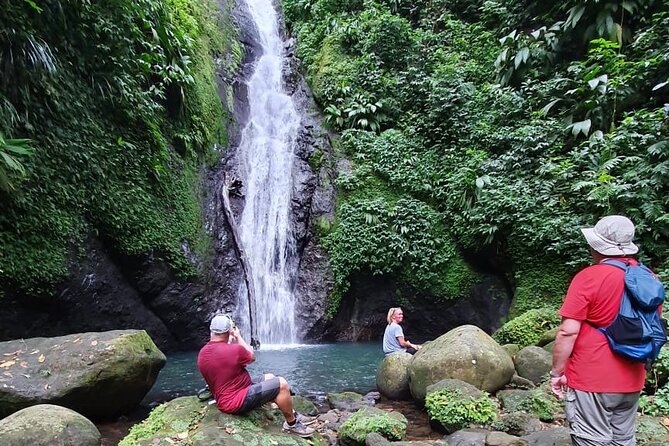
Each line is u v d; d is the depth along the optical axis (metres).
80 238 7.58
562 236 8.39
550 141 9.61
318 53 14.46
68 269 7.32
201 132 11.17
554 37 10.96
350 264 10.54
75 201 7.52
